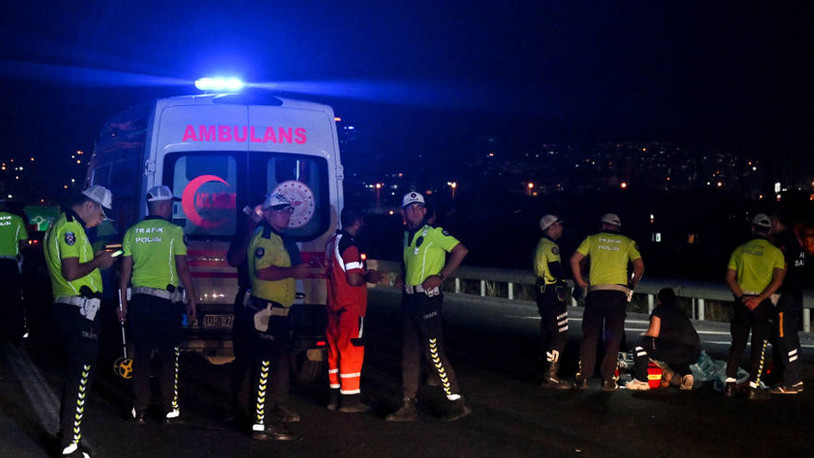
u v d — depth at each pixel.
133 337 7.65
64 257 6.32
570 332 14.28
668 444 7.07
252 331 7.24
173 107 9.20
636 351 9.38
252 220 8.02
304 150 9.47
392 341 13.46
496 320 16.12
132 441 7.17
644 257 34.78
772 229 9.06
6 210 12.63
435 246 7.88
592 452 6.82
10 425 7.55
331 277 8.25
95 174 11.51
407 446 7.03
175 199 9.09
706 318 17.00
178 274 7.66
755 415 8.14
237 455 6.76
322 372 9.76
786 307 8.98
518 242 41.84
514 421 7.93
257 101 9.46
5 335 13.15
